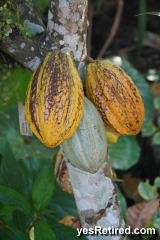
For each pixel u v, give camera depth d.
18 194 0.78
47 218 1.11
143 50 2.25
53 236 0.75
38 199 0.80
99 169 0.77
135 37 2.28
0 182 0.98
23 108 0.82
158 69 2.18
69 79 0.66
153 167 1.75
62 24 0.73
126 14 2.35
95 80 0.75
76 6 0.71
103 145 0.72
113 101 0.74
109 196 0.79
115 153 1.54
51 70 0.66
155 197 1.42
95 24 2.32
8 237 0.84
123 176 1.71
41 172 0.81
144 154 1.85
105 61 0.77
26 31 0.74
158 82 2.08
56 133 0.66
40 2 1.57
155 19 2.33
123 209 1.15
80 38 0.75
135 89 0.77
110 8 2.38
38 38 0.73
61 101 0.65
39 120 0.66
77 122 0.68
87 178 0.77
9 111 1.42
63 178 0.91
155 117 1.90
